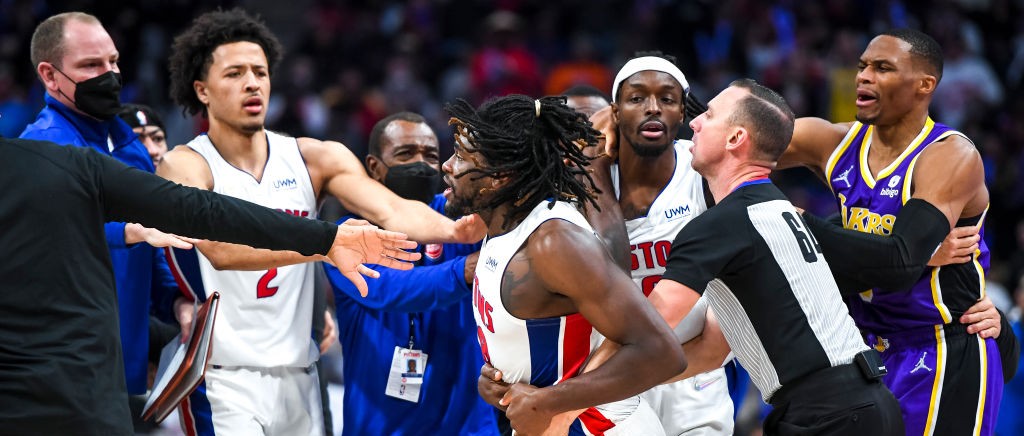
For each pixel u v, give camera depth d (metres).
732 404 5.14
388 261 3.99
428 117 13.21
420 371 4.86
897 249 4.17
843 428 3.78
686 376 4.45
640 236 4.80
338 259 3.93
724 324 4.05
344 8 14.84
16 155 3.57
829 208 11.09
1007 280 9.76
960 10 14.61
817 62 13.09
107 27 13.13
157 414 4.61
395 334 4.90
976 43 14.34
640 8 14.26
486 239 3.74
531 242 3.48
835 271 4.20
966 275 4.63
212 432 4.77
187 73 4.97
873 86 4.52
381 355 4.91
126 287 4.80
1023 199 11.58
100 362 3.62
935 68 4.50
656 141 4.64
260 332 4.82
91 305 3.63
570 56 14.09
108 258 3.73
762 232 3.85
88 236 3.64
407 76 13.51
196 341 4.41
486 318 3.65
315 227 3.86
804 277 3.87
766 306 3.85
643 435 3.90
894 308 4.66
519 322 3.56
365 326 4.95
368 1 14.96
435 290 4.50
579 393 3.39
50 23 4.85
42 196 3.55
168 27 13.23
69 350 3.55
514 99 3.66
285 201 4.94
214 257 4.41
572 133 3.64
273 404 4.88
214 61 4.85
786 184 11.54
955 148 4.43
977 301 4.70
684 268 3.82
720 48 13.52
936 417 4.62
